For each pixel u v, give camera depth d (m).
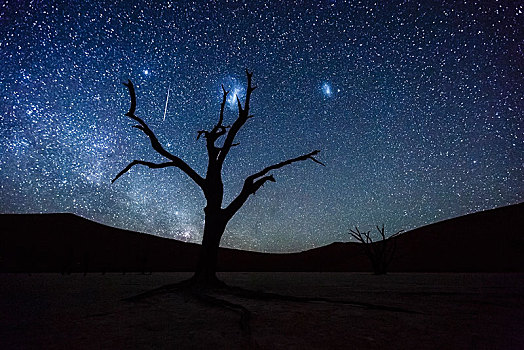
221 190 11.38
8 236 43.53
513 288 11.21
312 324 4.46
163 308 6.23
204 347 3.19
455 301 7.38
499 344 3.34
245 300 7.43
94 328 4.22
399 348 3.15
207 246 10.52
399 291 10.08
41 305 6.65
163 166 11.29
